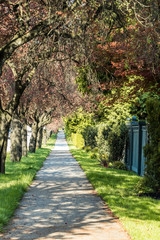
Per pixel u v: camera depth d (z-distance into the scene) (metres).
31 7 14.80
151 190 10.55
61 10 11.17
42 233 6.02
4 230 6.19
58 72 22.06
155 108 11.03
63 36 12.07
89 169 17.58
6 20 14.76
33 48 13.39
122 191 10.46
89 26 11.81
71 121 39.94
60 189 11.11
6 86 22.31
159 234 5.91
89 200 9.27
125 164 20.83
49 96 26.61
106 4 11.34
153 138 11.02
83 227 6.47
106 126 23.12
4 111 14.72
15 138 22.06
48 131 71.06
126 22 11.62
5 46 11.03
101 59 13.02
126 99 14.66
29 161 22.55
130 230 6.13
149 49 10.04
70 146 52.53
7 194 9.21
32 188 11.25
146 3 9.91
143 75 11.12
